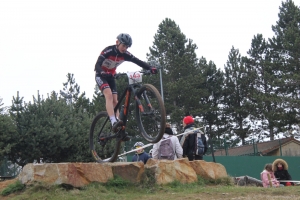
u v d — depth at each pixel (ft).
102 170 21.44
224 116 136.56
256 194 20.74
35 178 20.01
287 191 21.34
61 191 19.61
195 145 27.63
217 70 134.51
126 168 22.04
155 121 18.84
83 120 58.59
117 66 20.72
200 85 126.52
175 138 26.76
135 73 19.86
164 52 120.06
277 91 122.01
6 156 55.11
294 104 111.14
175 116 105.19
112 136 20.56
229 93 135.74
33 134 53.72
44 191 19.60
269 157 65.51
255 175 63.10
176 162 23.68
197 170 25.32
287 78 110.52
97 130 24.30
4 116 52.75
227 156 61.36
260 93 120.47
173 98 112.47
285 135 123.75
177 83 110.42
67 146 54.44
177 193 20.66
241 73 134.21
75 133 55.72
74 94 121.80
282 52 118.11
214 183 25.17
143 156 29.07
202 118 133.08
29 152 53.36
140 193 20.77
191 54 121.60
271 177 29.35
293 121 112.88
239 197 19.75
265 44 133.59
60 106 57.57
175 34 121.29
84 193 19.49
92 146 24.36
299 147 96.53
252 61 134.51
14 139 52.95
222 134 134.82
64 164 20.49
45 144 53.78
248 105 126.82
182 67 115.44
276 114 113.19
